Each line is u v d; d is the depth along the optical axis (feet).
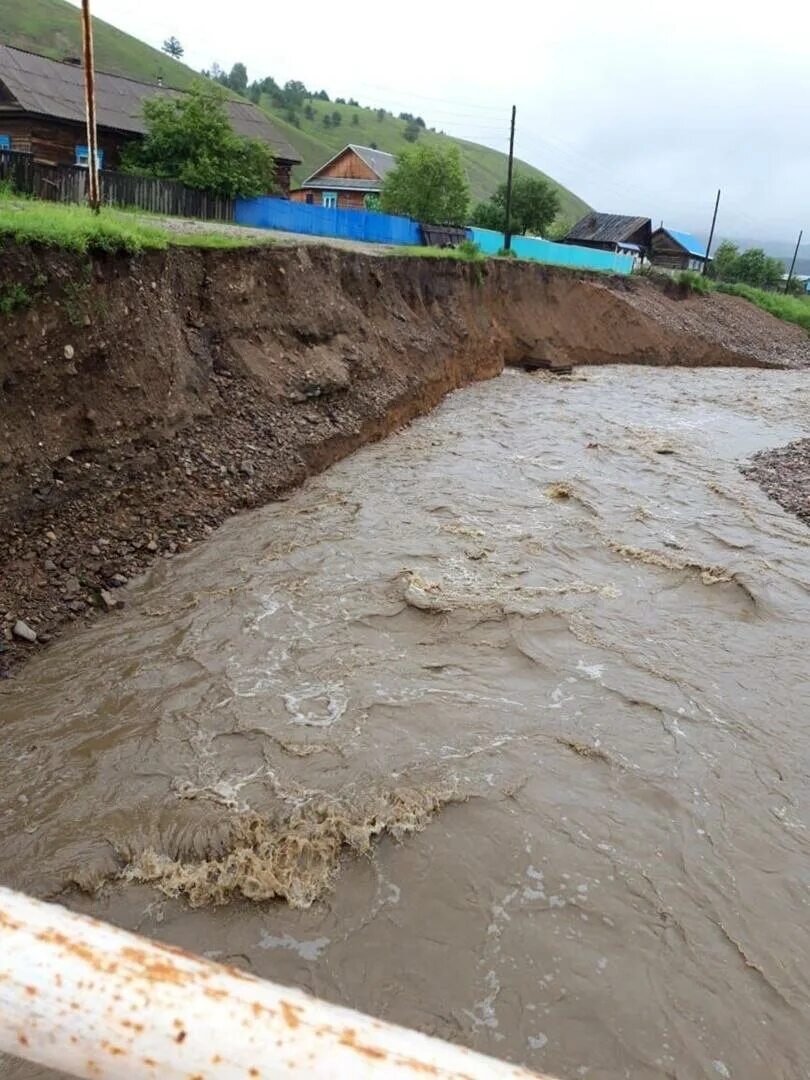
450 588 31.01
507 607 29.55
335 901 16.89
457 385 70.64
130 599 28.17
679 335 105.40
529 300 90.43
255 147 84.64
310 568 31.86
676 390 84.17
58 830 18.21
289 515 36.81
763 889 17.93
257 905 16.69
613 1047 14.38
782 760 22.33
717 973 15.88
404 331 62.13
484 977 15.49
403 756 21.35
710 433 62.85
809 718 24.38
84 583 27.73
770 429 66.08
